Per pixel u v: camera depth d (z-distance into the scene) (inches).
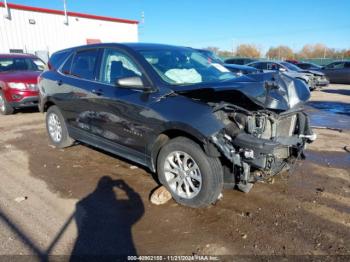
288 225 125.6
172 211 135.8
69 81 197.0
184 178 138.0
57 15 883.4
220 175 130.1
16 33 804.0
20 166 189.8
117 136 165.0
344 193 153.3
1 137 255.9
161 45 182.5
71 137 209.6
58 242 114.8
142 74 152.9
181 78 156.3
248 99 132.2
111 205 141.2
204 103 132.6
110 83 169.2
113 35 1034.1
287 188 157.9
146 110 143.8
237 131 128.0
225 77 173.8
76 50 203.2
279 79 145.3
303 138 154.1
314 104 456.8
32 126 297.1
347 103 468.4
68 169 183.6
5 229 122.3
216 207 138.8
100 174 175.3
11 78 340.2
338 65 829.2
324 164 192.5
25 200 145.9
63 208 138.7
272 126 139.6
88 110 181.3
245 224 126.1
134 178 169.2
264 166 123.7
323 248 111.6
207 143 123.4
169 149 139.2
